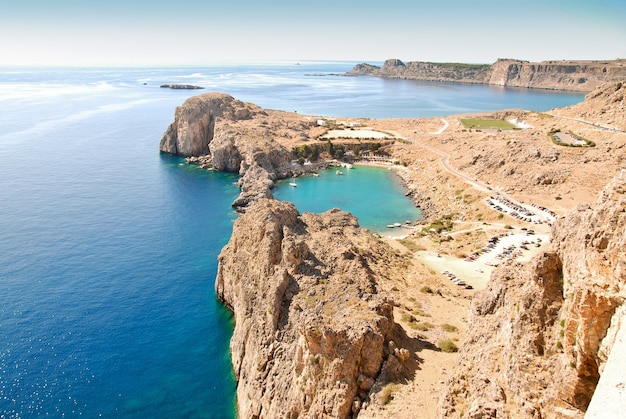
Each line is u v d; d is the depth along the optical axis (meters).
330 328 50.78
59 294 101.25
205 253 126.00
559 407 29.98
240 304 80.44
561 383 30.17
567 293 32.62
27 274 110.31
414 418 43.47
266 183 194.25
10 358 79.00
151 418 67.31
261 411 61.31
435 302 79.12
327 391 49.81
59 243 129.88
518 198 156.88
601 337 27.03
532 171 167.00
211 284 107.81
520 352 34.44
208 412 68.94
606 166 158.38
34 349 81.75
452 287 91.50
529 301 35.22
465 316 73.50
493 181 176.00
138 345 83.94
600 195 31.47
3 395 70.56
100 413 68.00
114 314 93.94
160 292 103.50
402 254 108.31
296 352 56.72
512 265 49.28
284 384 58.56
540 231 128.88
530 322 34.69
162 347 83.50
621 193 29.53
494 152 192.38
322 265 74.62
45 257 120.31
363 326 52.06
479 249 117.81
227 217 156.62
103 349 82.50
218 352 82.69
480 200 157.88
